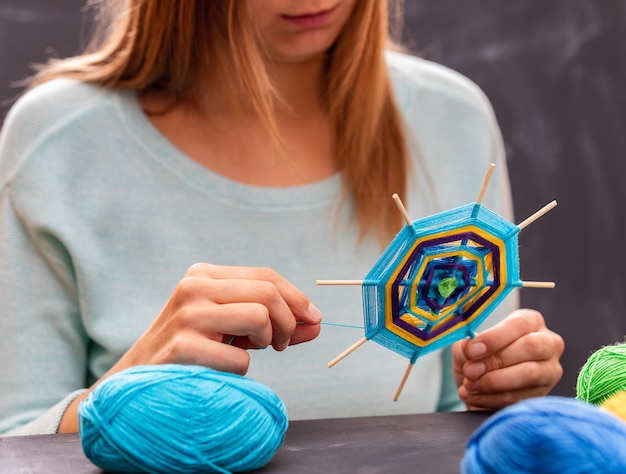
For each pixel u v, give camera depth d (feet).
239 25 3.15
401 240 2.45
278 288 2.64
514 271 2.58
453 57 6.52
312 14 3.10
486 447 1.98
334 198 3.45
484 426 2.02
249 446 2.21
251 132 3.43
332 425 2.62
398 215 3.50
